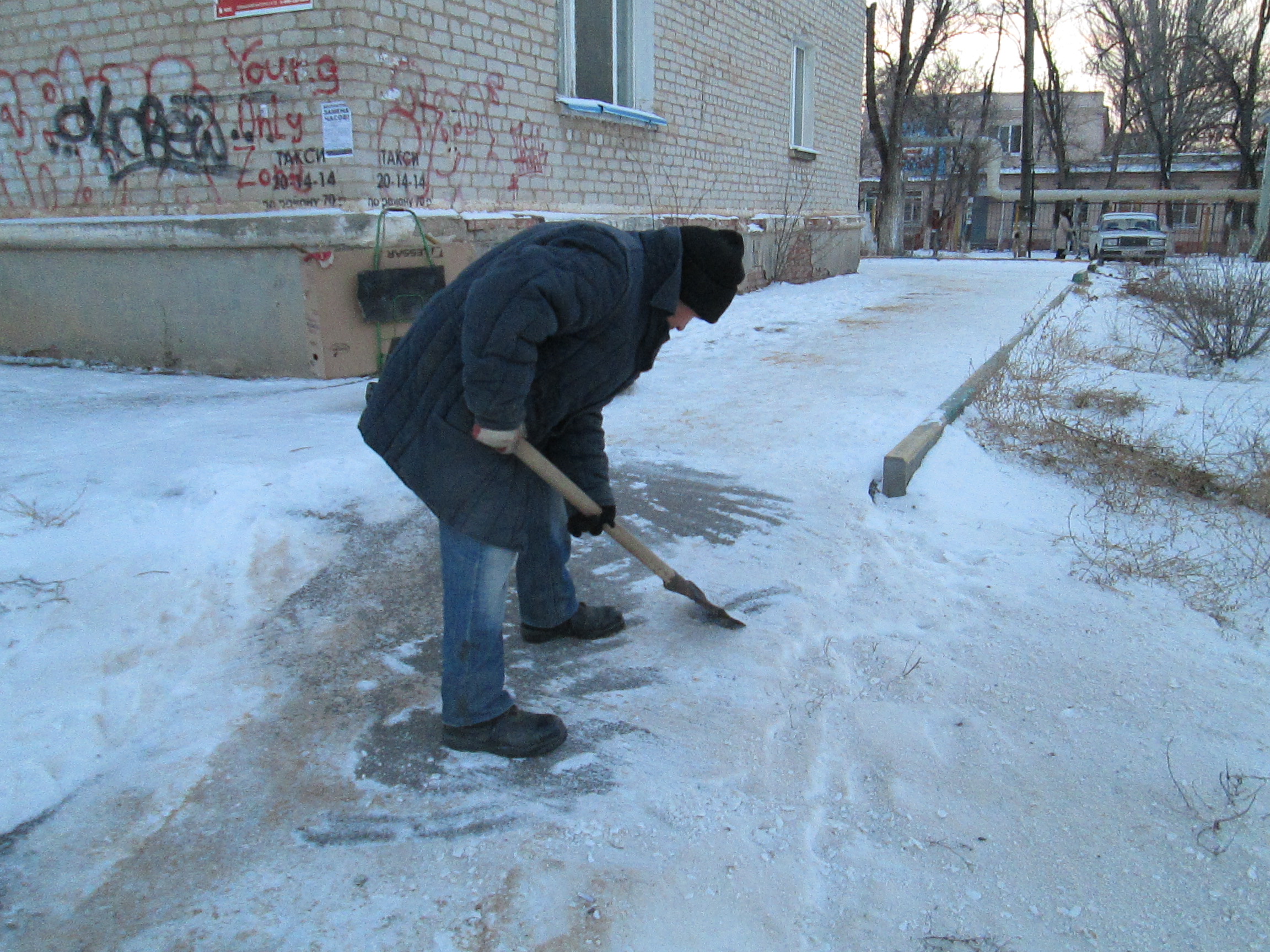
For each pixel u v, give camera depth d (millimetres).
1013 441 5156
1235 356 8125
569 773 2287
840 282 14852
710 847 2037
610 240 2059
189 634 2881
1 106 7359
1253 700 2646
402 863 1979
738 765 2324
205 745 2365
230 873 1943
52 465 4086
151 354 7348
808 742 2426
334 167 6414
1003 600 3293
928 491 4297
